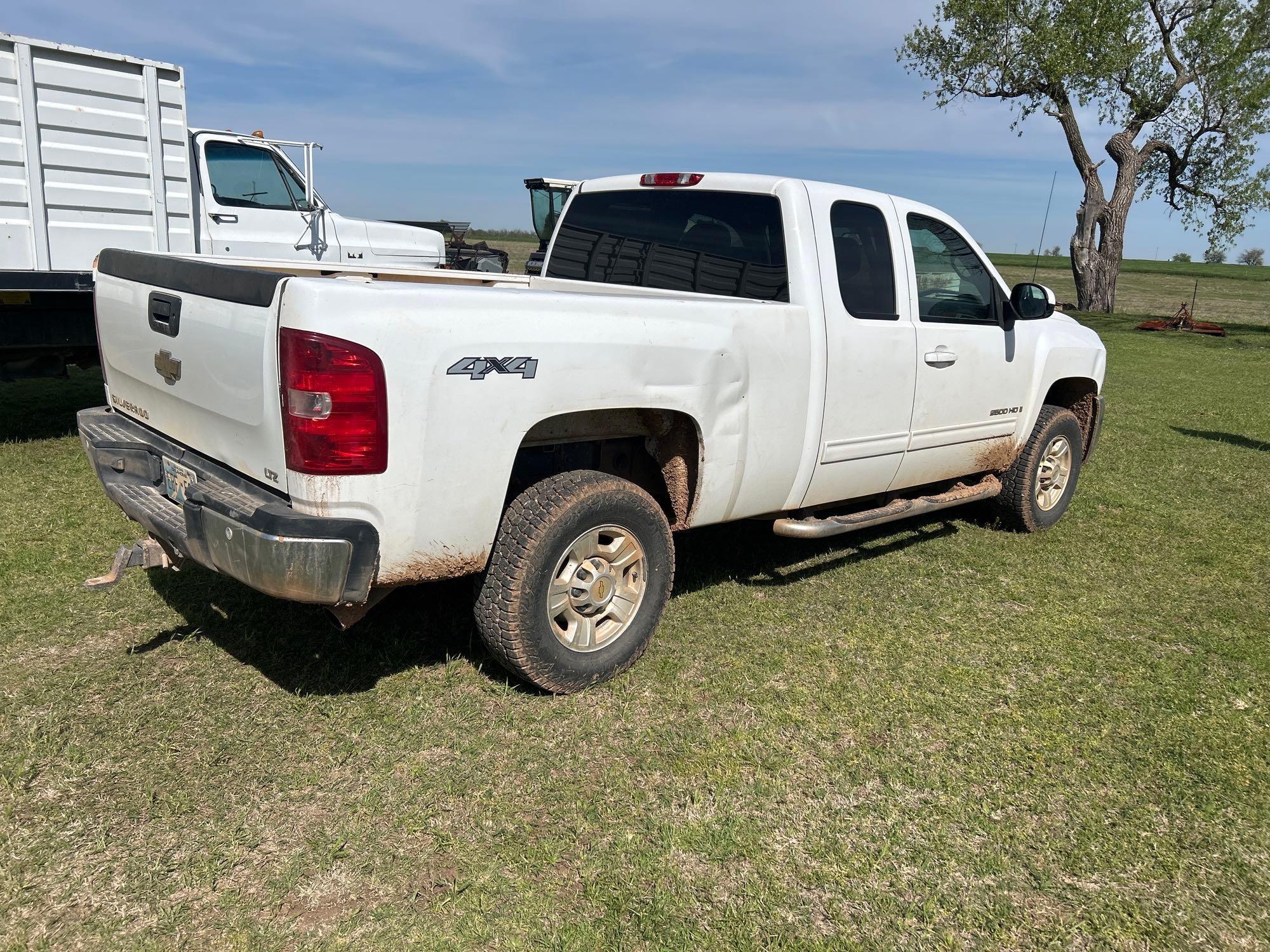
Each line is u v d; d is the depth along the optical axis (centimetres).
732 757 308
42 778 281
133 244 664
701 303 349
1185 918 245
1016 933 237
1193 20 2445
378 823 268
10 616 387
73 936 223
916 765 309
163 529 309
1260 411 1080
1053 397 611
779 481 399
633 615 355
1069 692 363
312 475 264
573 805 280
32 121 598
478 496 296
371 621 394
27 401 796
